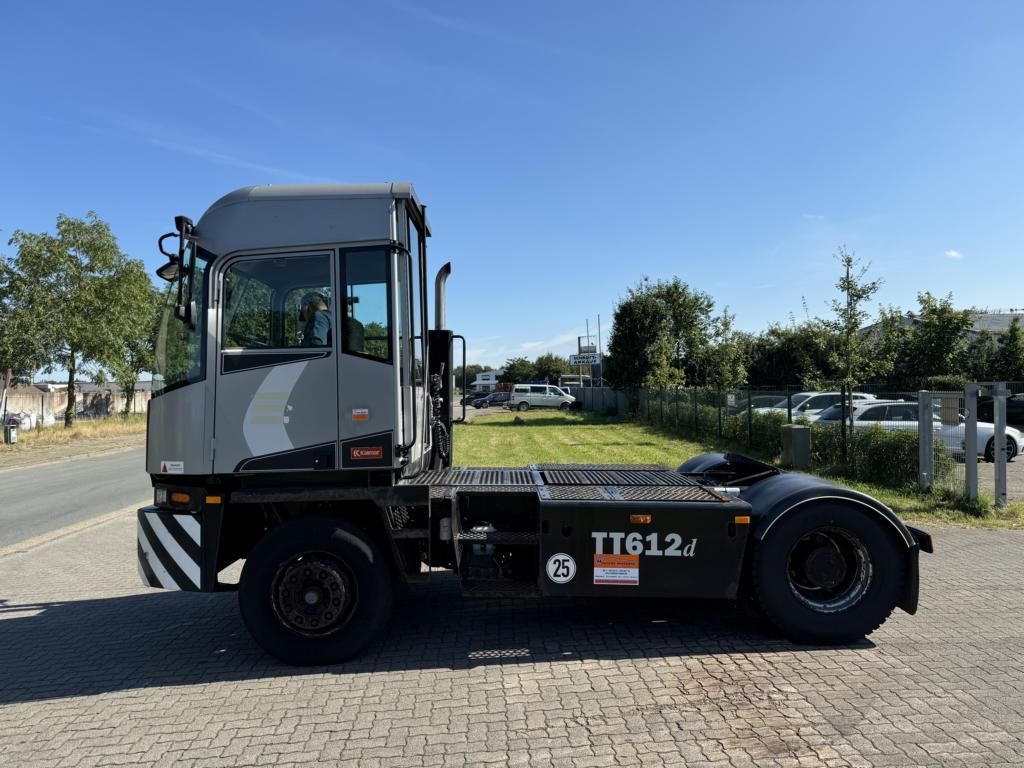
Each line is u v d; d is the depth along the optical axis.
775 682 4.02
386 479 4.61
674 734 3.40
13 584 6.77
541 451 18.66
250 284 4.52
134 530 9.52
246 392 4.45
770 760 3.14
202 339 4.45
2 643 5.00
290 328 4.52
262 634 4.37
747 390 17.72
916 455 10.91
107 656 4.70
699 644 4.70
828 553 4.66
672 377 32.59
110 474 17.17
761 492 4.93
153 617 5.62
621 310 33.97
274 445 4.45
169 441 4.48
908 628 4.95
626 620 5.24
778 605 4.61
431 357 6.01
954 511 9.41
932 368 27.48
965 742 3.27
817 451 13.24
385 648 4.70
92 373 35.09
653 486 5.18
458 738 3.41
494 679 4.14
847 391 12.93
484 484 4.95
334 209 4.53
